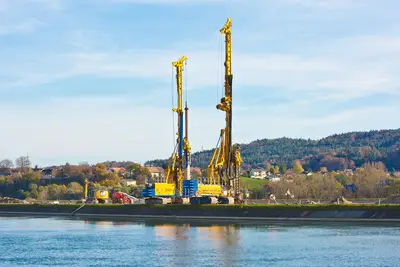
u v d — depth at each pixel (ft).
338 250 379.96
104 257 377.09
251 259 355.15
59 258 377.50
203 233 489.67
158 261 357.20
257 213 606.14
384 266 328.29
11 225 614.34
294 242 418.72
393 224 521.24
